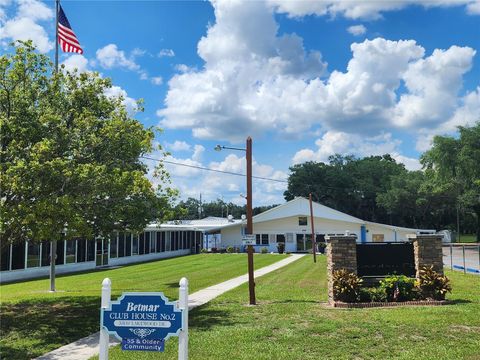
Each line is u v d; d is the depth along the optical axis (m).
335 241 13.30
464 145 55.41
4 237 11.75
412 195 72.56
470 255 39.16
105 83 14.25
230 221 62.72
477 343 8.59
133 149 13.59
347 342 8.91
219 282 21.16
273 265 31.45
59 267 29.69
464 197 57.31
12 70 12.68
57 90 13.74
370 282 13.42
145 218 14.63
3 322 12.38
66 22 18.12
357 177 87.38
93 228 13.29
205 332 10.21
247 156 15.54
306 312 11.98
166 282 22.28
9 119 11.93
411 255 13.56
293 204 54.81
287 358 8.04
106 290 6.46
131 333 6.36
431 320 10.31
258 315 12.03
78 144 12.77
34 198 10.86
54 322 12.35
